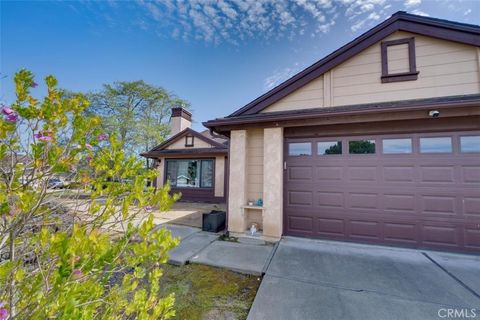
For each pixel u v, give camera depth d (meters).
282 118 4.51
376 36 4.61
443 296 2.56
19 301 1.05
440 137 4.03
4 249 1.38
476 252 3.72
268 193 4.70
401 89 4.39
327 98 4.89
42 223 1.50
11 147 1.29
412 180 4.14
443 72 4.17
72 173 1.61
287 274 3.09
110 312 1.32
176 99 19.20
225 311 2.37
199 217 7.05
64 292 0.98
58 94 1.33
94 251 1.11
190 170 11.76
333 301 2.46
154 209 1.61
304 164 4.83
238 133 5.12
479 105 3.46
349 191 4.49
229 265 3.38
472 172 3.83
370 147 4.42
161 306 1.45
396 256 3.73
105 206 1.52
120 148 1.75
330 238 4.54
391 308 2.34
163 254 1.42
